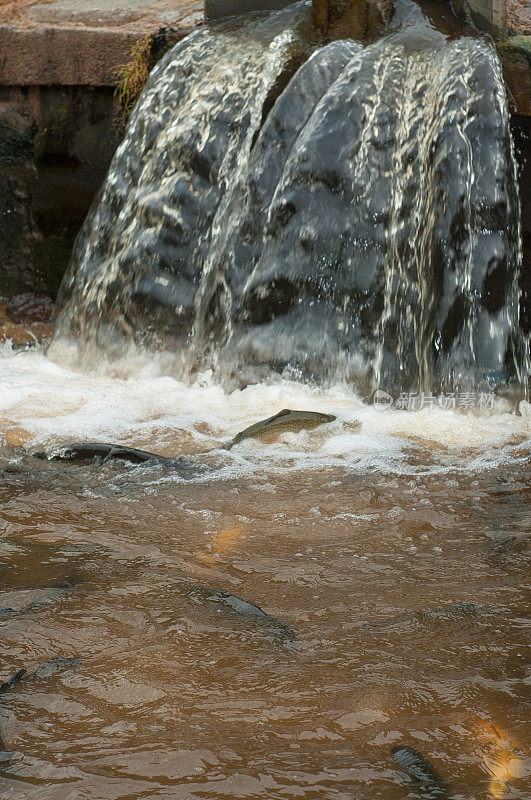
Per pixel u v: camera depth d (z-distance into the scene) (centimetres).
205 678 225
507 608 265
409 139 543
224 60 620
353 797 178
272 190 559
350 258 534
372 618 260
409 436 453
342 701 214
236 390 535
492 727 203
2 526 333
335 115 546
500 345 505
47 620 256
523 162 577
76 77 720
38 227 782
